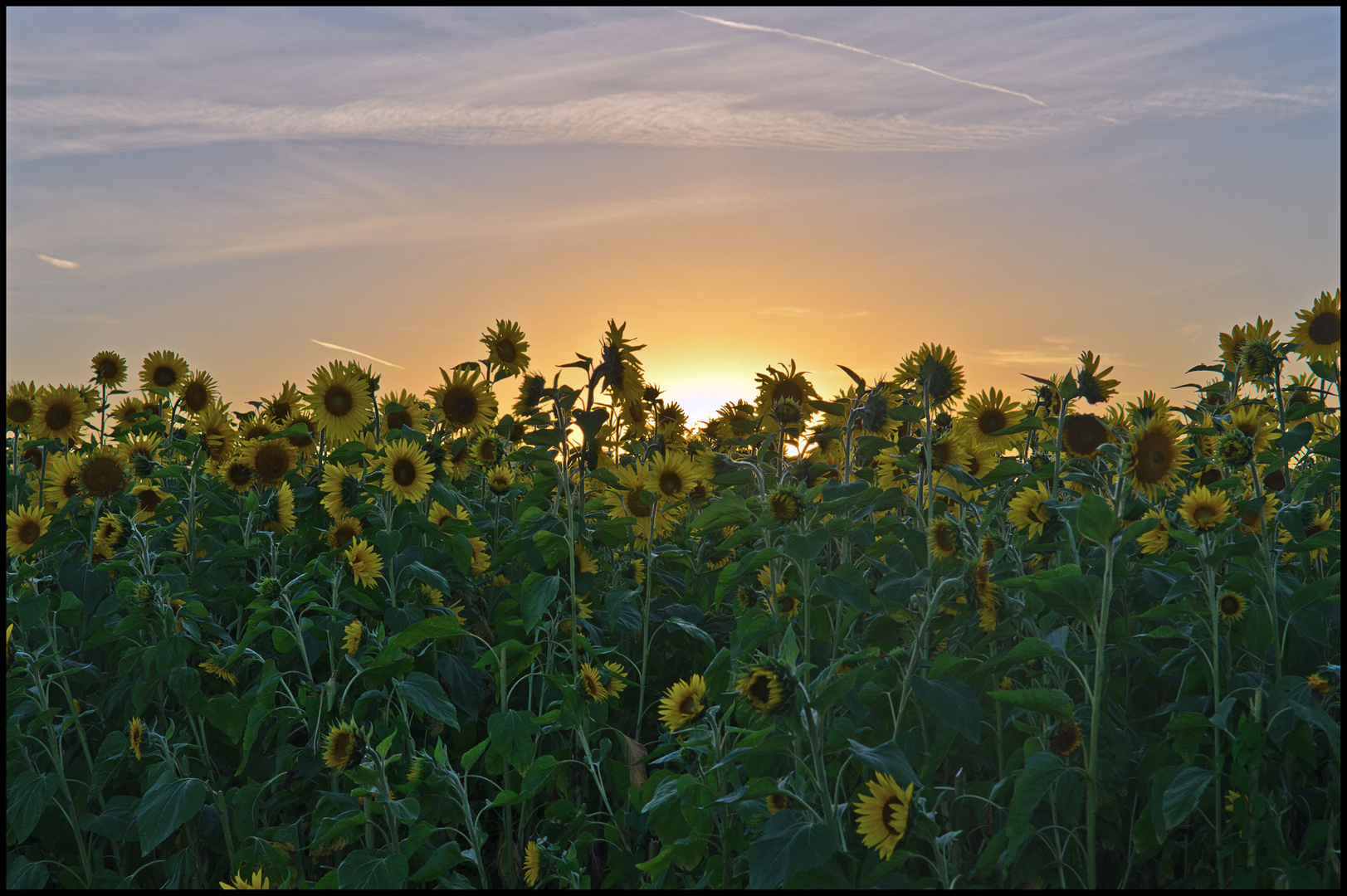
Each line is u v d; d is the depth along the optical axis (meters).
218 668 3.31
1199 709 2.63
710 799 2.56
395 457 3.58
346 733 2.76
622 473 3.78
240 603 3.73
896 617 2.87
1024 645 2.46
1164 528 2.94
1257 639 2.70
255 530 3.93
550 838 3.14
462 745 3.36
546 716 2.99
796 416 3.56
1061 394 3.11
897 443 3.49
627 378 3.67
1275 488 3.76
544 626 3.35
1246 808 2.42
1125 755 2.57
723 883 2.53
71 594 3.45
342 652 3.35
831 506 2.84
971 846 2.78
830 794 2.60
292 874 2.88
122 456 4.08
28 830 2.95
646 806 2.58
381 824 2.91
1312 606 2.67
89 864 3.08
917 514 3.24
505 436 4.23
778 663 2.29
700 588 4.15
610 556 4.09
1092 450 3.12
